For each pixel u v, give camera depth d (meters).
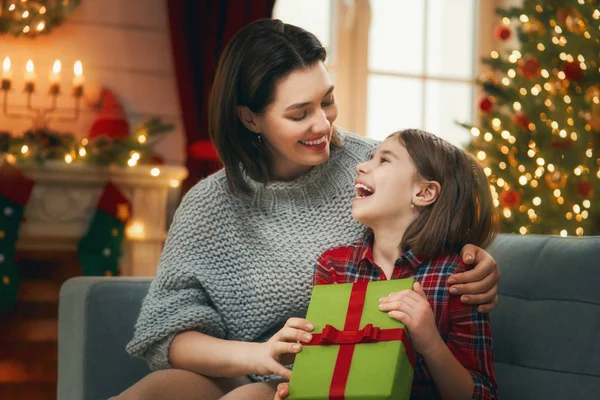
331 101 1.85
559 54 3.96
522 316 1.80
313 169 1.93
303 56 1.78
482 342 1.54
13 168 3.94
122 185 4.16
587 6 3.88
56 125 4.34
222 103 1.84
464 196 1.66
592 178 3.78
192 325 1.71
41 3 4.28
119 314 2.06
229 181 1.87
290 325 1.47
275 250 1.84
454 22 5.11
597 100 3.84
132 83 4.47
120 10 4.46
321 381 1.36
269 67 1.77
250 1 4.38
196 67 4.38
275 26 1.85
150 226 4.18
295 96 1.75
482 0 5.14
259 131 1.85
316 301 1.50
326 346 1.42
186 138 4.37
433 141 1.69
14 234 3.94
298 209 1.90
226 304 1.80
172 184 4.20
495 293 1.57
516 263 1.86
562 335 1.71
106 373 2.03
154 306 1.77
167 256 1.84
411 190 1.66
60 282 4.15
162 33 4.52
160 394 1.58
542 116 3.97
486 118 4.24
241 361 1.56
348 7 4.87
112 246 4.06
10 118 4.28
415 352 1.48
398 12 4.99
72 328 2.08
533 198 3.90
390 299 1.42
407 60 5.00
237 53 1.83
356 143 2.05
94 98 4.38
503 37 4.21
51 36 4.36
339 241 1.87
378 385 1.32
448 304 1.56
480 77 4.57
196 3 4.38
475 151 4.14
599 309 1.66
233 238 1.85
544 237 1.86
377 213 1.66
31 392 3.98
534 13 4.05
